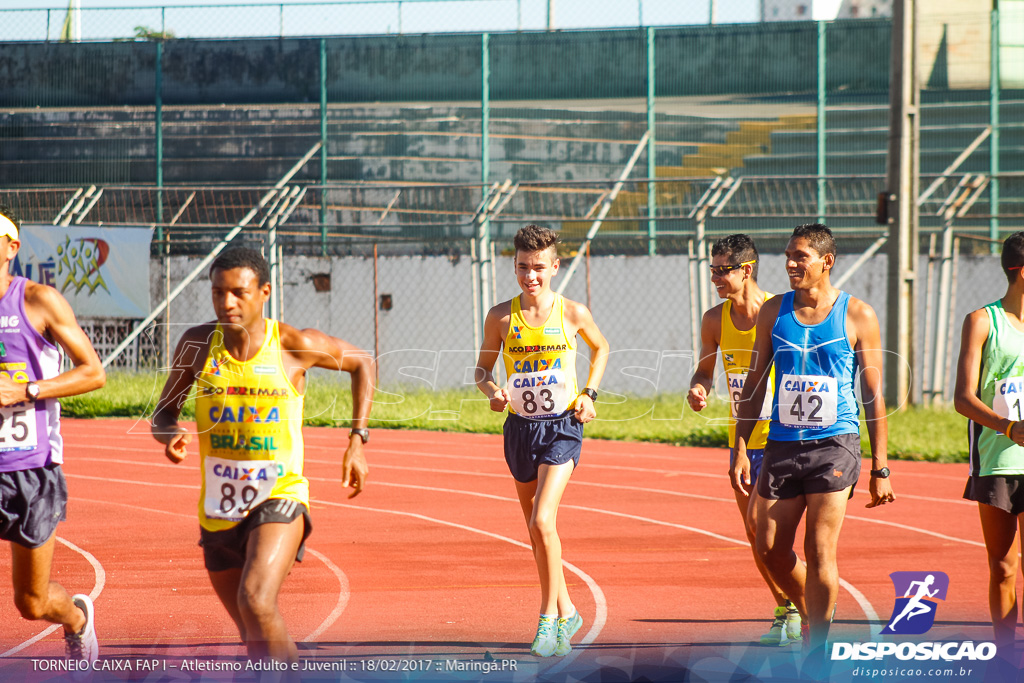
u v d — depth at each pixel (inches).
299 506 246.2
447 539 516.7
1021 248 286.2
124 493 657.0
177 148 1453.0
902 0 941.2
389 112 1445.6
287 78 1453.0
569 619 315.3
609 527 548.7
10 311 266.1
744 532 535.2
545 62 1430.9
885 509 595.5
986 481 290.0
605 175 1437.0
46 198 1305.4
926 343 1100.5
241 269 241.4
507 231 1327.5
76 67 1472.7
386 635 333.7
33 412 267.0
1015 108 1422.2
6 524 265.1
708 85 1443.2
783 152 1439.5
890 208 956.0
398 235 1332.4
